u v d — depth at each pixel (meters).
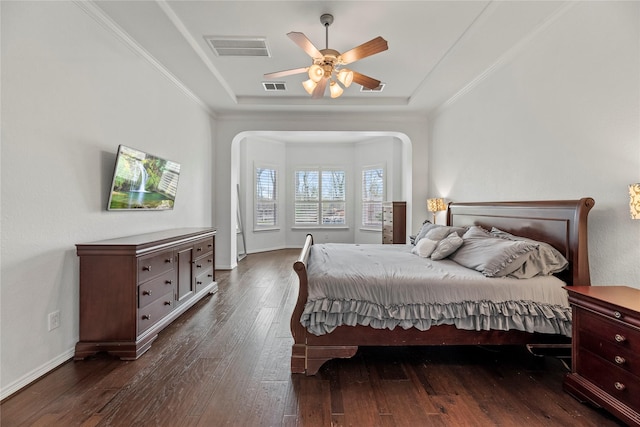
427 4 2.51
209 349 2.44
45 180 2.05
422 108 5.01
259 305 3.51
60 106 2.17
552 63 2.59
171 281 2.87
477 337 2.11
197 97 4.51
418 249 3.18
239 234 6.87
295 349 2.09
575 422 1.63
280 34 2.98
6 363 1.80
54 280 2.12
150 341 2.46
